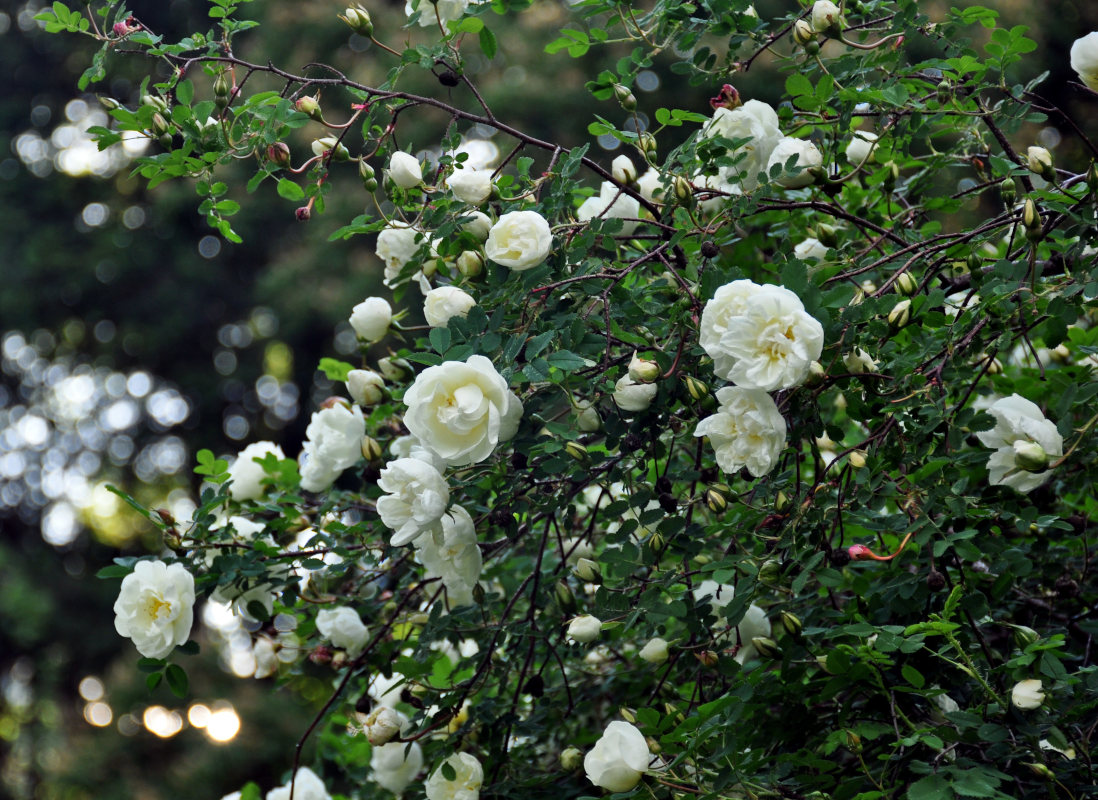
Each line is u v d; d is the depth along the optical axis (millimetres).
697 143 2277
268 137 2324
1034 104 2451
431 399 1938
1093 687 1955
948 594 2123
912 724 1963
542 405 2217
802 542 2037
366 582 2748
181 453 13297
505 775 2566
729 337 1814
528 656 2467
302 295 10117
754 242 2900
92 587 12594
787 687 2121
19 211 12547
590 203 2684
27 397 13477
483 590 2422
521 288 2146
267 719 9766
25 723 11648
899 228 2656
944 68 2385
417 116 9000
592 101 9094
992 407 1993
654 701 2641
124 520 13555
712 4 2535
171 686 2363
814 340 1793
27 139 13102
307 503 2865
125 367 12906
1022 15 7898
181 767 9688
